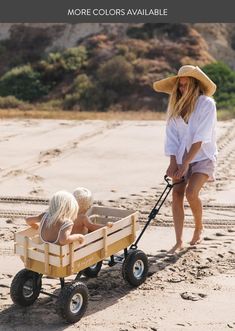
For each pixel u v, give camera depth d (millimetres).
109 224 9039
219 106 44375
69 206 8516
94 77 50125
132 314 8656
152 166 18188
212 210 13836
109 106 47312
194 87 10711
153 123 26281
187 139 10797
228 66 54156
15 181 16594
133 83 48781
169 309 8828
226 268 10383
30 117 31250
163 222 13016
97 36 54625
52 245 8258
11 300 9117
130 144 21422
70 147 21047
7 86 50719
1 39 56344
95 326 8281
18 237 8672
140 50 52344
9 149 20781
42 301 9047
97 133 23781
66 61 52062
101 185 16156
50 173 17469
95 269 9992
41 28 56625
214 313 8695
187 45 53156
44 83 51062
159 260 10766
